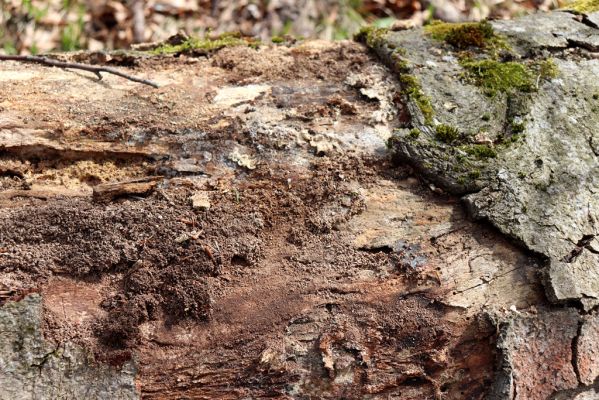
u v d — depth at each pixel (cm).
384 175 119
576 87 124
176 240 114
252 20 200
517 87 123
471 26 130
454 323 113
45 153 120
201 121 122
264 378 111
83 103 123
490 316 112
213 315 112
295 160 120
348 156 120
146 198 117
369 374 112
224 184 118
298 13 200
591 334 114
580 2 138
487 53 128
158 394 110
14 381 109
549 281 113
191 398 110
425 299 113
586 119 122
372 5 203
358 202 117
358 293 113
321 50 131
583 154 120
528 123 121
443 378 112
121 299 112
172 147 120
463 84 124
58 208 115
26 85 125
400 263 114
